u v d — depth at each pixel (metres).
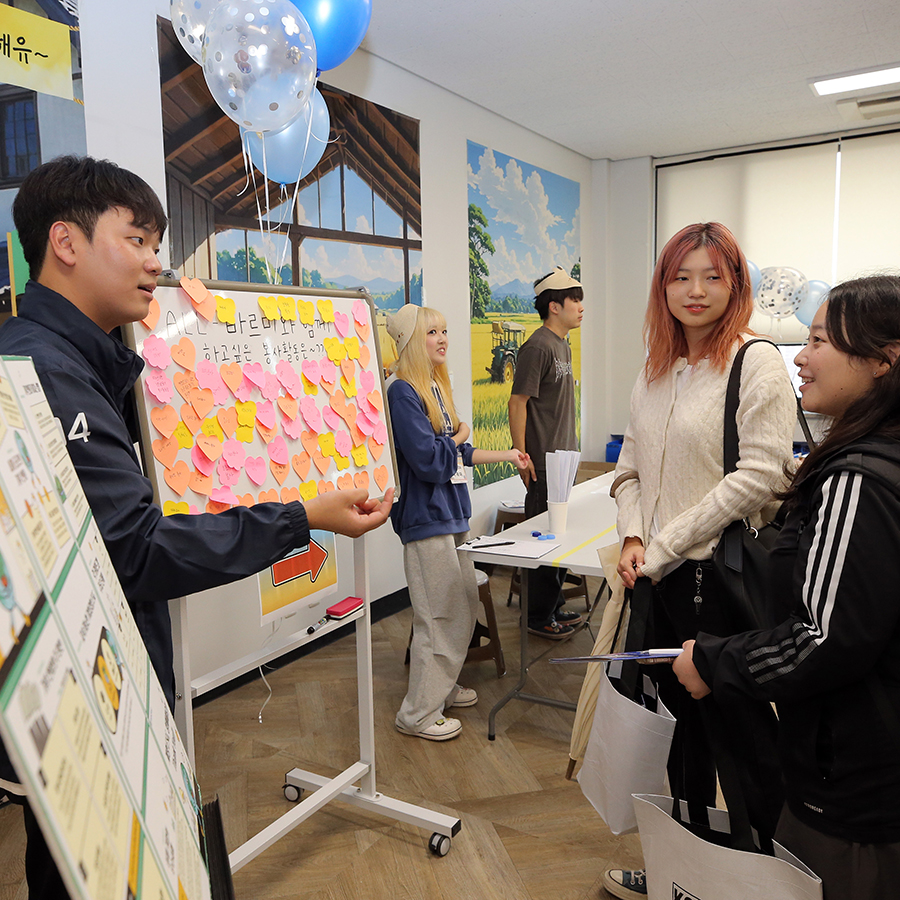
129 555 1.09
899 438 0.93
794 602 1.02
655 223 6.08
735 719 1.39
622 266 6.14
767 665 1.00
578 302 3.56
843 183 5.33
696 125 5.04
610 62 3.84
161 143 2.58
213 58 2.14
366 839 2.04
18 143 2.08
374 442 2.08
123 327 1.46
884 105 4.63
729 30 3.49
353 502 1.36
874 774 0.94
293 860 1.95
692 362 1.72
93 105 2.34
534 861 1.94
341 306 2.03
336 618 1.96
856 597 0.90
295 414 1.82
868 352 0.99
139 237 1.17
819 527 0.95
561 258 5.59
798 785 1.01
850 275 5.38
